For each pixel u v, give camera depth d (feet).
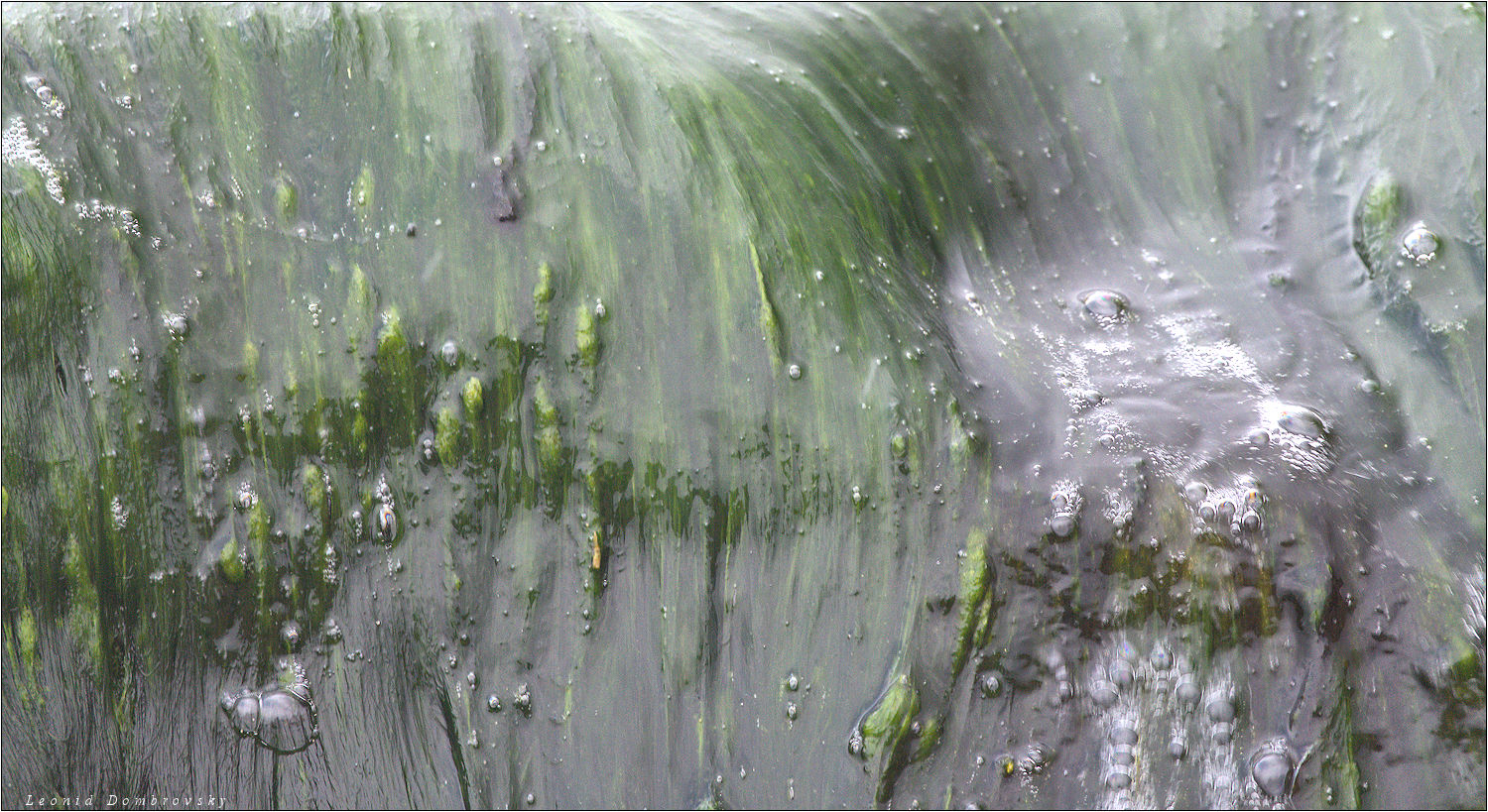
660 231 5.65
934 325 5.70
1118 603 5.55
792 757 5.57
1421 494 5.60
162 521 5.66
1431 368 5.71
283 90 5.73
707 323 5.62
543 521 5.63
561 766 5.61
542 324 5.64
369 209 5.68
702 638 5.60
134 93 5.72
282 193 5.69
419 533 5.65
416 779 5.65
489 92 5.73
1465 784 5.49
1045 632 5.56
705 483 5.61
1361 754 5.50
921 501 5.58
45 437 5.66
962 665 5.55
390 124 5.71
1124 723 5.54
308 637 5.66
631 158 5.69
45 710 5.68
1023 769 5.53
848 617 5.57
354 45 5.75
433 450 5.65
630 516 5.62
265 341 5.66
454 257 5.66
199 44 5.75
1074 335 5.75
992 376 5.67
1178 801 5.52
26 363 5.66
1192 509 5.56
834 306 5.64
